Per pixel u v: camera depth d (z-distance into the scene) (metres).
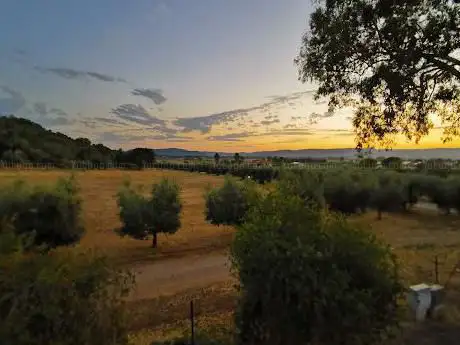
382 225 32.00
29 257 5.32
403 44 11.55
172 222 25.25
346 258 6.45
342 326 6.19
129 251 22.98
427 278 12.62
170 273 18.19
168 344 7.96
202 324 10.68
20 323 4.81
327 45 12.32
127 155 137.75
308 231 6.55
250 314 6.72
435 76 12.48
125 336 5.84
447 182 39.38
